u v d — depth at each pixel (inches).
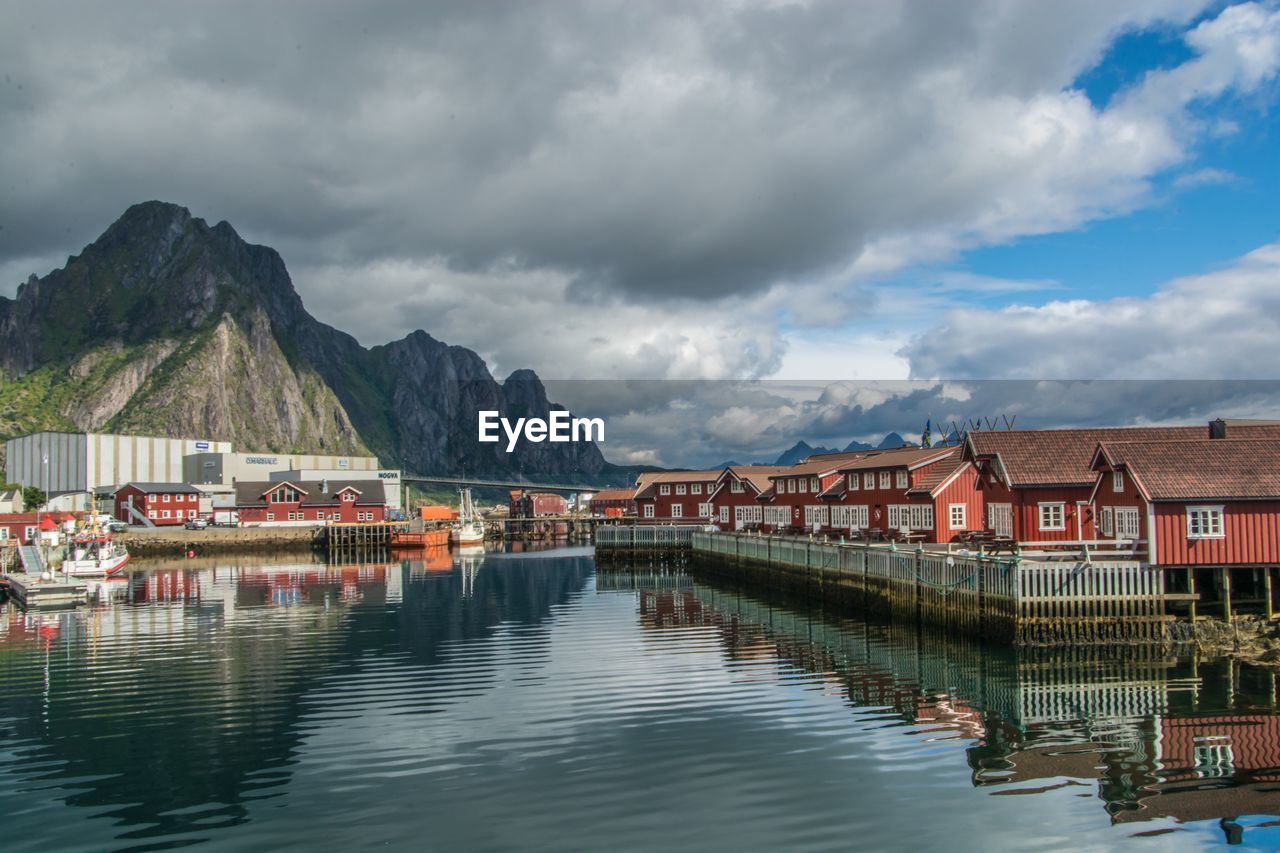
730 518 4035.4
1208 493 1491.1
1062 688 1269.7
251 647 1754.4
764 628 1920.5
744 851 764.6
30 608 2475.4
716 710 1190.9
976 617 1588.3
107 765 1008.2
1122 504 1630.2
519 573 3666.3
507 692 1314.0
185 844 797.9
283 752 1043.3
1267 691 1222.3
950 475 2357.3
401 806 873.5
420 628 1990.7
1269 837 775.7
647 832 804.6
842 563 2268.7
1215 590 1604.3
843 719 1139.3
